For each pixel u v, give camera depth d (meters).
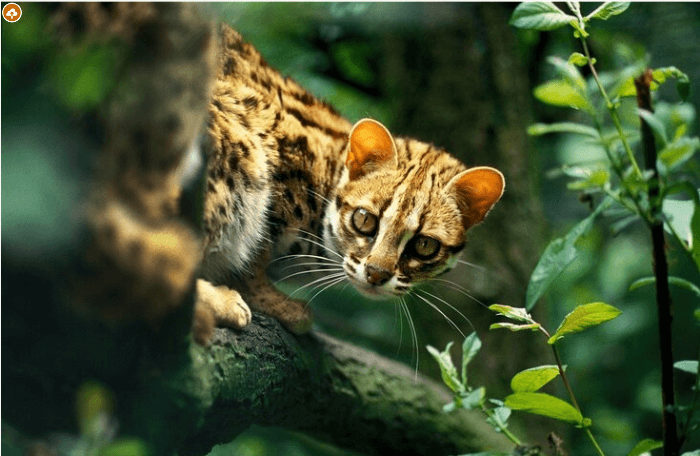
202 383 3.70
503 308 3.79
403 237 5.76
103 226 2.75
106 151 2.76
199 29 2.94
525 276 7.78
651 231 3.48
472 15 8.05
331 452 8.12
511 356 7.64
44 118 2.63
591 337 9.81
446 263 6.04
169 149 2.90
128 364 3.16
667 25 8.90
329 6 7.13
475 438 6.78
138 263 2.86
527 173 8.05
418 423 6.39
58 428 3.12
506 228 7.85
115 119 2.76
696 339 9.11
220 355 4.13
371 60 8.91
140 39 2.78
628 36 8.52
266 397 4.75
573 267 9.62
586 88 3.62
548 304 8.30
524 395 3.76
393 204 5.75
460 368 7.66
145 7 2.79
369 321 9.66
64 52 2.65
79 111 2.68
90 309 2.88
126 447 2.95
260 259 5.60
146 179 2.88
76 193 2.69
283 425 5.54
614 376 9.83
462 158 7.89
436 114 7.98
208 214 4.73
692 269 9.12
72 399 3.12
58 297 2.82
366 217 5.82
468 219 6.15
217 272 5.38
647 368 9.66
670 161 3.19
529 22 3.56
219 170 4.86
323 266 6.27
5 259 2.68
